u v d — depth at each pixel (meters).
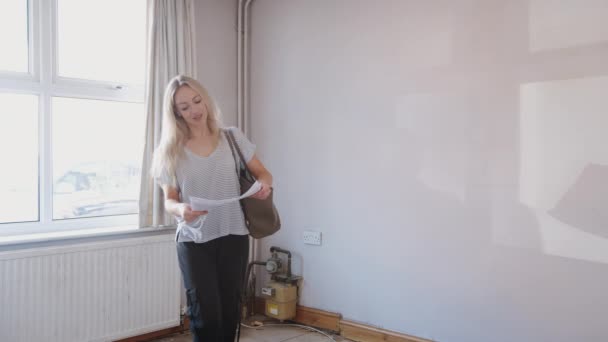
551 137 2.14
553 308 2.14
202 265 1.75
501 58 2.29
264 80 3.38
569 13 2.09
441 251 2.51
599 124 2.02
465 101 2.41
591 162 2.04
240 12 3.41
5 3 2.45
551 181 2.14
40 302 2.35
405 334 2.64
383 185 2.75
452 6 2.45
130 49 2.91
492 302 2.33
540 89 2.17
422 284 2.59
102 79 2.79
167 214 2.80
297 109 3.18
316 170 3.08
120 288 2.64
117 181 2.87
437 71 2.51
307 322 3.11
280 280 3.17
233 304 1.84
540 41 2.17
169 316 2.85
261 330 3.03
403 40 2.65
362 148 2.84
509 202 2.27
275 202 3.33
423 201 2.58
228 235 1.81
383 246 2.75
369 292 2.82
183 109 1.74
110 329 2.60
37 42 2.52
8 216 2.47
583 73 2.05
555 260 2.14
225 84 3.37
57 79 2.60
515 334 2.26
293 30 3.19
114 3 2.84
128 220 2.88
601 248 2.02
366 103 2.82
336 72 2.96
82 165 2.72
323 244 3.05
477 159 2.38
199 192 1.75
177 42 2.88
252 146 1.91
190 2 2.96
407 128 2.64
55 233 2.54
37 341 2.34
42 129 2.53
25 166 2.52
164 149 1.76
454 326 2.46
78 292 2.48
